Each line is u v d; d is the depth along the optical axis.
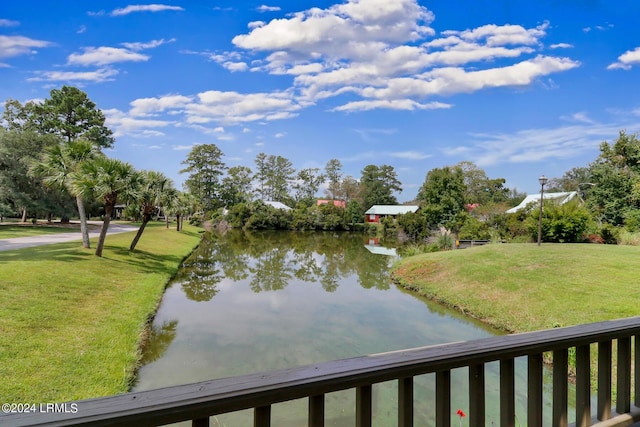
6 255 10.37
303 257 20.23
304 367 0.98
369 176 58.81
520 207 24.92
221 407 0.83
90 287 8.20
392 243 29.94
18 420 0.68
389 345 6.73
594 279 8.66
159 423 0.77
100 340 5.75
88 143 12.51
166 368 5.58
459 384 4.81
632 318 1.73
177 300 9.75
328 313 8.92
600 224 17.52
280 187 61.62
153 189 14.23
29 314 5.93
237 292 11.11
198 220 44.28
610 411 1.62
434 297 10.39
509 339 1.31
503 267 11.14
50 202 23.86
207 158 51.50
